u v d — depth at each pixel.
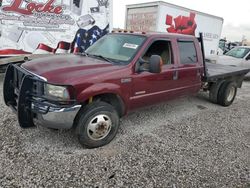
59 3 7.55
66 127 3.46
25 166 3.21
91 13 8.37
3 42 6.77
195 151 3.96
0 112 4.87
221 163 3.67
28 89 3.47
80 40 8.32
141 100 4.35
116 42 4.62
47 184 2.92
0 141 3.76
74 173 3.16
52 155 3.52
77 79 3.38
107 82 3.69
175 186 3.07
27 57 7.20
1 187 2.80
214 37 16.50
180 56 5.02
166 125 4.94
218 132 4.82
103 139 3.86
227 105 6.71
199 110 6.14
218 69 7.00
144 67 4.22
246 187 3.16
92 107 3.62
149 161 3.56
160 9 12.35
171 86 4.88
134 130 4.57
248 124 5.44
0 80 7.57
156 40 4.52
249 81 11.50
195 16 14.42
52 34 7.63
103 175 3.17
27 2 6.93
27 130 4.18
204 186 3.11
